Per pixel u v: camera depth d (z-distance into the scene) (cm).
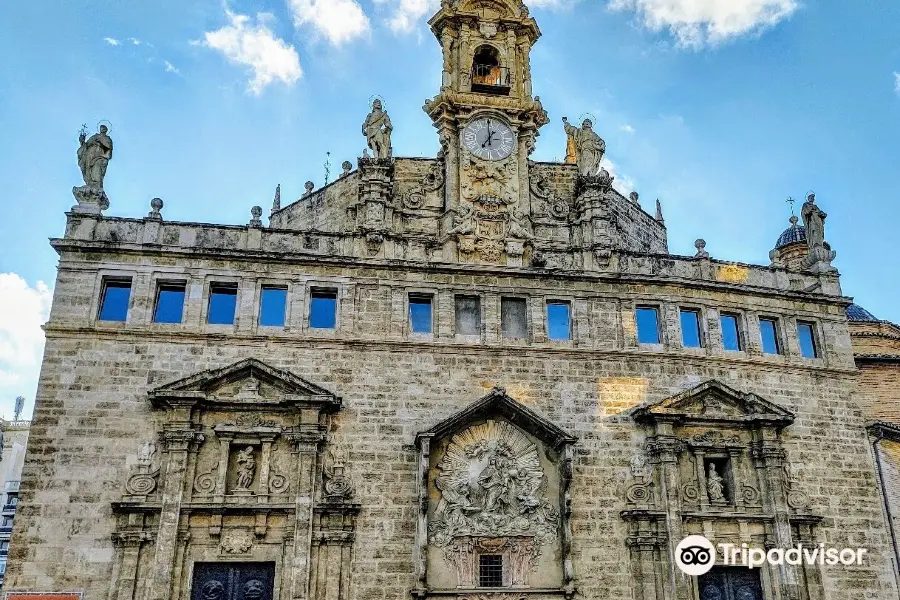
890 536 3756
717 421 3722
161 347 3462
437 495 3422
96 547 3147
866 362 4472
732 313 4016
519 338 3766
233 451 3369
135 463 3272
